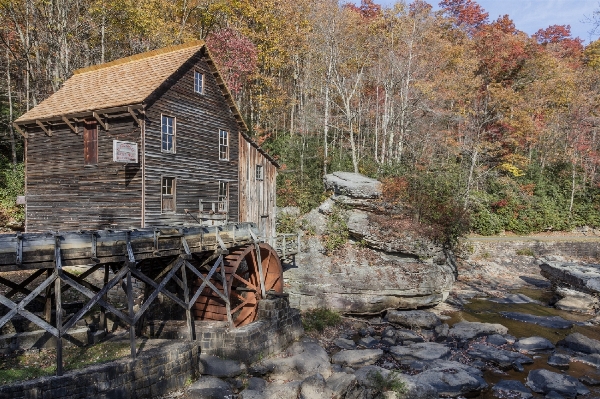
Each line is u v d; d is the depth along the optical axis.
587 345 14.79
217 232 13.06
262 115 33.31
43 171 17.20
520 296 22.27
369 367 12.31
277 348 13.65
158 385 10.23
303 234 21.70
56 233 8.57
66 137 16.64
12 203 20.89
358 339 15.83
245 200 20.69
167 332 12.77
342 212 21.88
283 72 36.69
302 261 19.66
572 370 13.28
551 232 33.84
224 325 13.25
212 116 18.77
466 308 20.08
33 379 8.29
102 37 26.12
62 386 8.46
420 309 19.31
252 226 15.12
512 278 26.67
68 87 18.52
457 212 21.67
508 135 32.97
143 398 9.84
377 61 32.50
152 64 17.55
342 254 20.42
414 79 28.09
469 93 30.70
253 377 11.71
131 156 14.27
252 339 12.41
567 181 35.78
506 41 33.91
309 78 32.06
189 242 11.88
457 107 32.28
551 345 15.20
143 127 14.95
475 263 27.70
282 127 35.25
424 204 21.30
